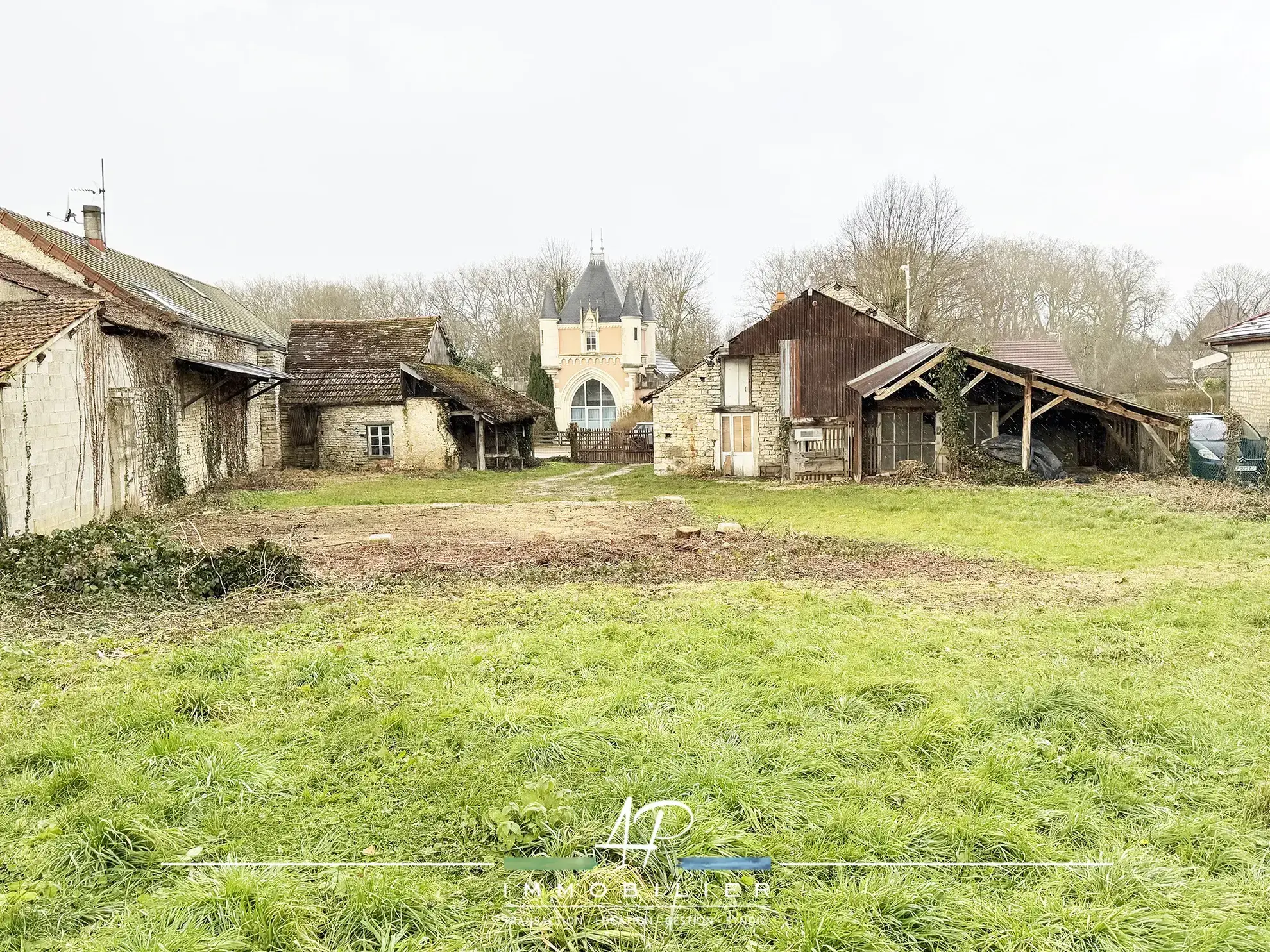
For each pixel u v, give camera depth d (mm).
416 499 18766
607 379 46781
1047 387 19203
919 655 6180
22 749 4551
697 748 4508
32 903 3262
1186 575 9055
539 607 7633
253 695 5441
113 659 6301
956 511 14844
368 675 5730
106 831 3643
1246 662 5988
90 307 13727
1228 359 19875
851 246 43062
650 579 9070
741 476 24281
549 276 62438
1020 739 4566
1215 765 4340
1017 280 56375
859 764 4391
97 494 14430
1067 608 7617
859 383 21438
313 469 28375
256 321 30828
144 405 16672
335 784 4246
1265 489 15586
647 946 3066
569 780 4191
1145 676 5625
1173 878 3398
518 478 26328
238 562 8859
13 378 11500
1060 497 15648
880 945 3047
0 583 8305
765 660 6012
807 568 9672
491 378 38844
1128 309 56531
